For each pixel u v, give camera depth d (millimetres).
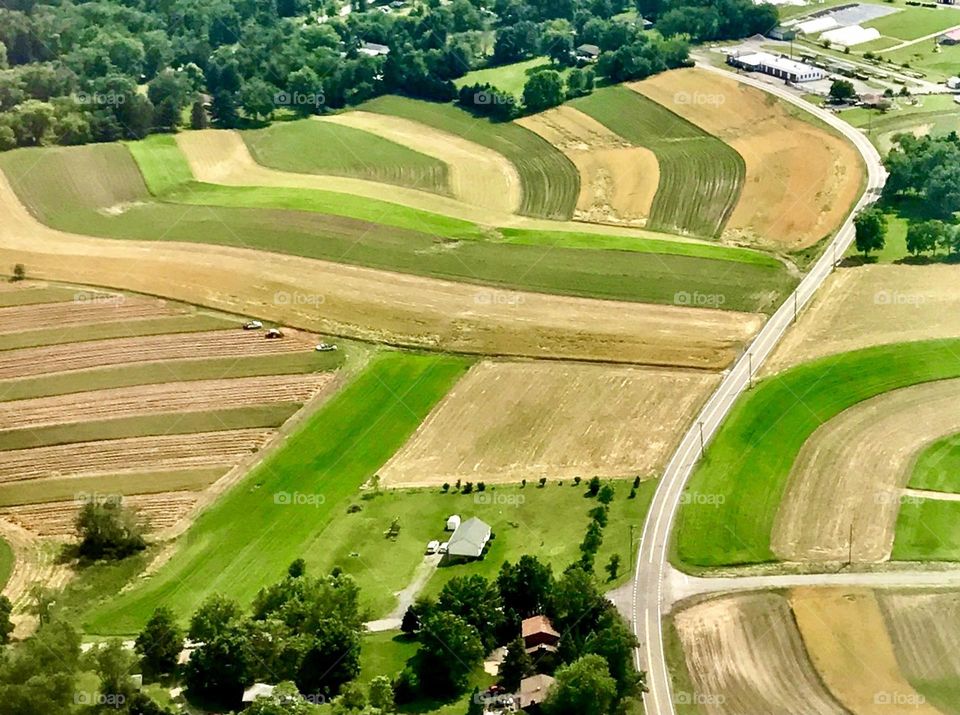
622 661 142750
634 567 167750
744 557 168750
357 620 157250
